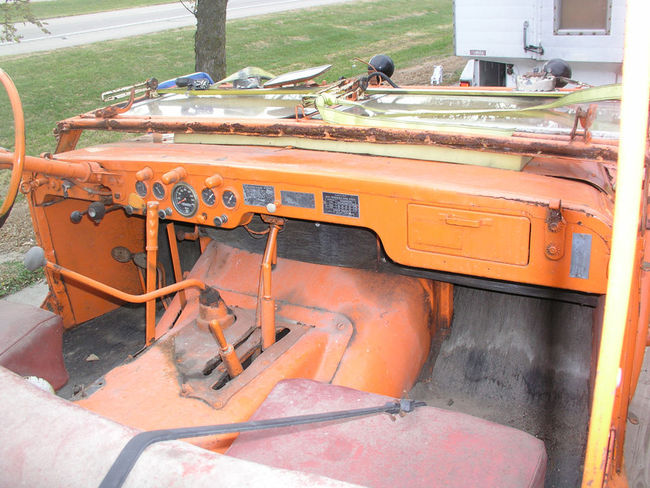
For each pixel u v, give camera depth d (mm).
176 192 2520
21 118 2074
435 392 2771
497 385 2748
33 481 1050
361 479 1524
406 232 2150
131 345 3291
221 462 1013
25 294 4887
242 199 2391
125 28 19688
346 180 2170
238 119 2787
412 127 2445
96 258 3439
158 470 1008
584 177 2270
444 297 2824
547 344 2787
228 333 2342
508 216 1982
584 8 7262
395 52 16250
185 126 2719
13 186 2109
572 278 1979
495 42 8039
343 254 2648
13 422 1143
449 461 1562
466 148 2217
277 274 2730
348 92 3182
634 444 2834
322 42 17625
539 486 1539
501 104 3016
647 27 832
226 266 2863
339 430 1696
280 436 1698
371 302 2541
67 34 18812
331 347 2375
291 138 2641
